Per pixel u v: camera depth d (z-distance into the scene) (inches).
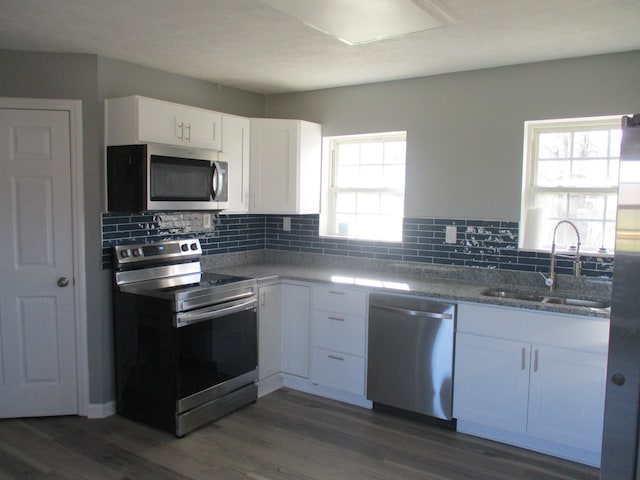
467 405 119.8
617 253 72.2
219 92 158.2
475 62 129.0
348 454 112.5
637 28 101.1
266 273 149.9
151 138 121.9
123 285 128.0
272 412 134.0
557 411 109.1
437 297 122.0
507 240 135.0
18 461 107.7
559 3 88.4
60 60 122.1
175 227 145.9
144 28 105.1
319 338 142.9
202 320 122.5
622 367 72.9
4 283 123.6
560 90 125.6
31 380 127.6
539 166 135.2
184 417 119.3
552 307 107.1
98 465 106.5
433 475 104.4
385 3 85.3
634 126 70.1
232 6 93.2
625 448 73.9
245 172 153.6
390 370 129.6
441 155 143.7
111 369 130.9
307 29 105.6
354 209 167.6
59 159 123.2
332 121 163.2
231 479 102.0
